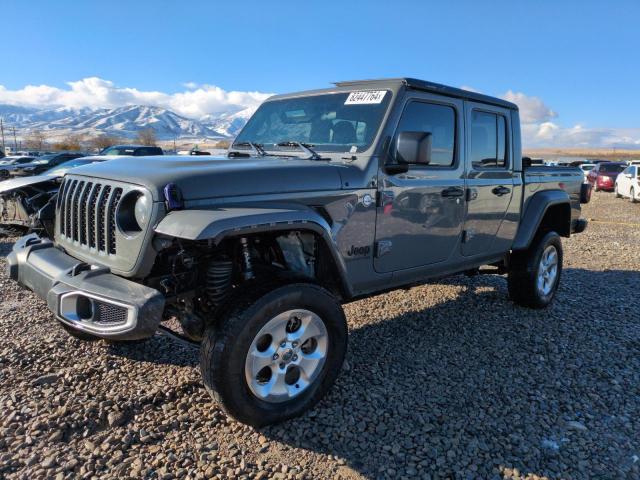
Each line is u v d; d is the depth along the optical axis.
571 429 3.09
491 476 2.63
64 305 2.77
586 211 18.08
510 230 4.96
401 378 3.70
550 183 5.48
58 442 2.80
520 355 4.21
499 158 4.77
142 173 2.89
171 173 2.82
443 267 4.28
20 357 3.83
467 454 2.80
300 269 3.23
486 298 5.86
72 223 3.33
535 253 5.25
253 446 2.82
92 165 3.49
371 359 4.03
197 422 3.03
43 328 4.46
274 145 4.01
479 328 4.84
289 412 2.98
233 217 2.60
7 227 7.50
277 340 2.91
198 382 3.51
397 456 2.77
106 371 3.66
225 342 2.68
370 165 3.49
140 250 2.75
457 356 4.15
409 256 3.90
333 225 3.32
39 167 17.67
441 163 4.11
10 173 17.58
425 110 3.91
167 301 2.89
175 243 2.79
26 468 2.57
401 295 5.89
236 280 3.14
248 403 2.80
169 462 2.65
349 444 2.86
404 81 3.72
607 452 2.87
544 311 5.45
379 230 3.61
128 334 2.53
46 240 3.55
